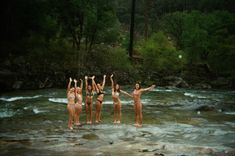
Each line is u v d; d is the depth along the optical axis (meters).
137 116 14.94
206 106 20.16
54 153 10.12
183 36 45.12
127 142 11.59
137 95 14.88
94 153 10.16
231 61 41.28
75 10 37.12
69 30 38.06
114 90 15.62
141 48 42.84
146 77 38.66
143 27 62.94
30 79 30.69
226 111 19.83
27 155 9.90
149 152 10.34
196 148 10.77
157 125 15.03
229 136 12.99
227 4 64.44
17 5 37.03
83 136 12.44
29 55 33.62
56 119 15.91
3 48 33.50
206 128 14.52
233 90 35.78
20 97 23.66
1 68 29.69
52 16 38.16
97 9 38.44
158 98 25.25
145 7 57.41
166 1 68.12
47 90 28.89
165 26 52.97
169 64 40.22
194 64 43.44
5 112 17.58
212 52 42.66
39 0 38.47
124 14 68.12
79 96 14.88
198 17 47.25
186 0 67.50
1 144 11.11
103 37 40.34
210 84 39.69
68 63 34.97
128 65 38.59
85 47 40.44
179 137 12.68
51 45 36.16
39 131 13.23
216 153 10.32
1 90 27.38
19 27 37.44
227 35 44.19
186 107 20.56
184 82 38.41
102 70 36.75
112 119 16.42
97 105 15.62
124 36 55.19
